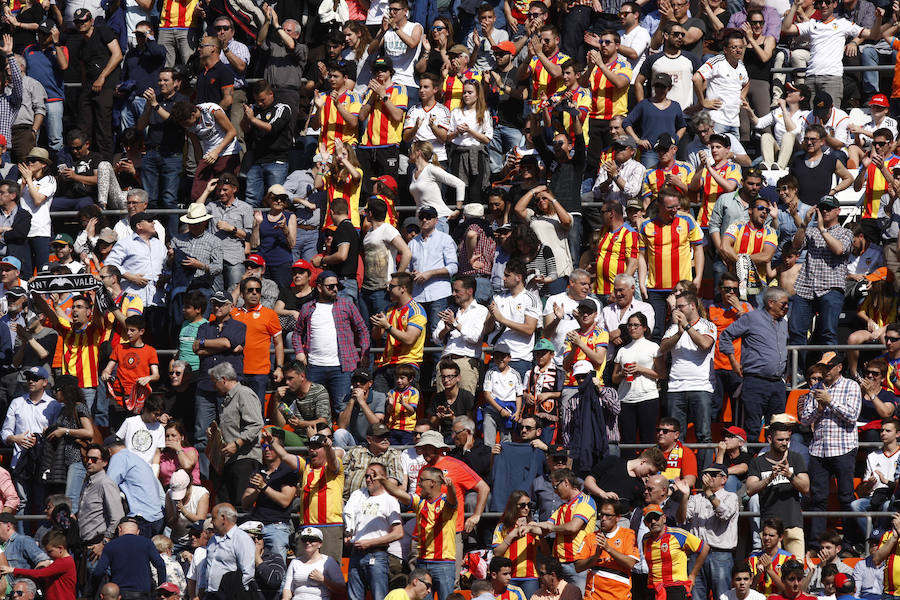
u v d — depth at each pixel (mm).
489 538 51500
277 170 64438
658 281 57812
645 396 53750
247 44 71000
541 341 54062
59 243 59781
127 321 56438
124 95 67562
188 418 55562
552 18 71312
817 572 50719
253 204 64500
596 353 53750
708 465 53250
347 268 59031
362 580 49188
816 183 61844
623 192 61469
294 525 52812
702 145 63969
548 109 61406
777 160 66000
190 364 55812
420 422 52250
